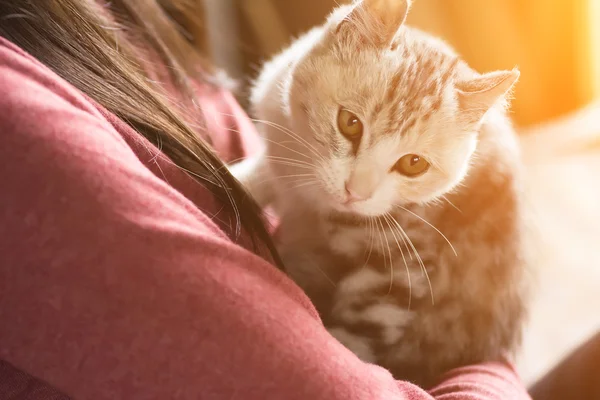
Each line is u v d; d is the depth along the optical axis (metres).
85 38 0.31
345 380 0.28
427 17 0.87
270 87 0.44
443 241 0.41
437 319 0.41
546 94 0.99
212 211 0.31
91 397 0.25
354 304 0.41
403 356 0.41
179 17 0.48
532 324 0.57
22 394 0.28
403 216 0.42
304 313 0.29
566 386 0.44
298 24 0.78
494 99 0.40
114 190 0.25
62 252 0.23
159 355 0.24
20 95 0.24
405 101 0.40
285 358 0.26
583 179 0.77
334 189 0.41
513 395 0.36
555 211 0.71
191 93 0.38
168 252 0.25
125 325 0.24
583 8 0.93
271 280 0.28
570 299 0.59
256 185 0.43
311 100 0.41
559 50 0.96
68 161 0.24
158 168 0.30
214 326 0.25
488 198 0.42
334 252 0.42
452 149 0.41
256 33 0.76
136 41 0.37
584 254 0.64
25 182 0.23
